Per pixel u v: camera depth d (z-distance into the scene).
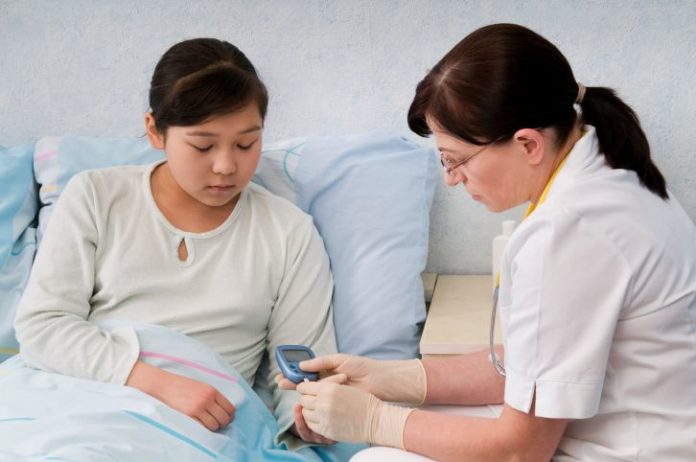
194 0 1.92
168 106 1.45
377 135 1.82
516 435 1.10
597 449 1.11
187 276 1.56
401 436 1.18
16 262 1.80
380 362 1.36
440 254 1.96
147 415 1.30
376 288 1.70
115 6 1.95
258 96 1.48
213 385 1.43
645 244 1.06
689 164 1.82
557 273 1.05
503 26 1.11
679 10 1.76
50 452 1.20
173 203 1.59
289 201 1.72
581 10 1.79
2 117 2.03
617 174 1.11
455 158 1.15
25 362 1.50
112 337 1.47
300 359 1.40
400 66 1.89
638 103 1.81
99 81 1.99
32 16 1.97
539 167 1.13
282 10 1.90
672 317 1.07
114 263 1.55
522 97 1.08
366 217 1.75
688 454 1.07
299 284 1.62
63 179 1.83
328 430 1.23
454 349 1.50
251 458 1.38
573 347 1.05
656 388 1.08
